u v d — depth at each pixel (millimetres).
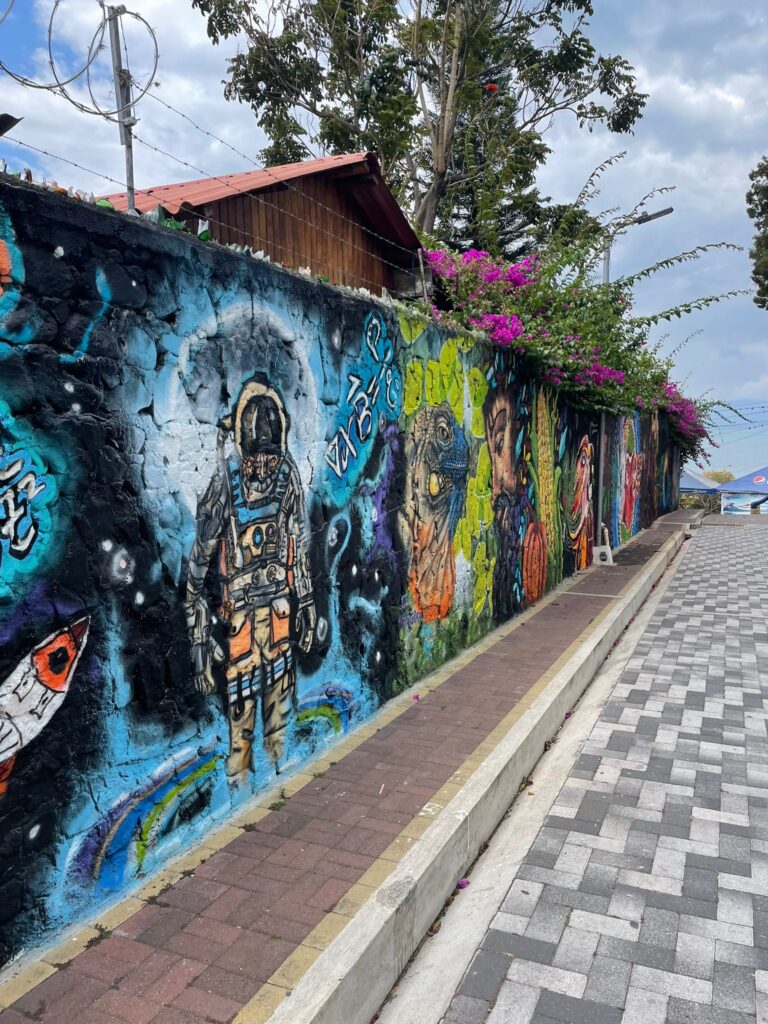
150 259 3012
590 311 9133
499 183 14758
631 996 2764
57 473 2646
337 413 4469
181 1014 2381
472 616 6840
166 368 3115
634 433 16547
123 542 2938
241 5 13945
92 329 2760
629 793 4371
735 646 7605
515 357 7770
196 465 3309
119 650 2945
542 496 9062
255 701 3812
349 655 4730
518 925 3189
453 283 8547
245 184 6879
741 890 3398
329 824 3592
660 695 6109
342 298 4465
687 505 33250
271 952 2678
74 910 2807
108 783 2928
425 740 4617
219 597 3506
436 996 2795
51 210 2586
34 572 2578
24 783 2588
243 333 3580
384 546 5141
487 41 15523
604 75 16688
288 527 4023
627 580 10422
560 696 5469
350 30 14742
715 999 2740
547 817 4113
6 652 2492
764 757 4832
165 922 2842
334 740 4578
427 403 5758
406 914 2936
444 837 3375
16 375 2488
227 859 3285
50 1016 2373
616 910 3271
